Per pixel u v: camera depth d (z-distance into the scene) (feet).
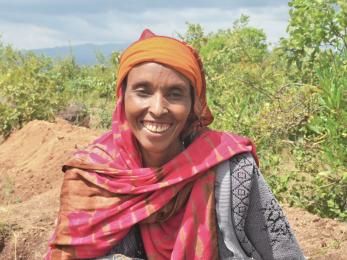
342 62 21.58
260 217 7.97
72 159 8.14
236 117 22.63
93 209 7.91
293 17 23.20
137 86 7.73
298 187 21.58
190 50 7.83
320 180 19.30
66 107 40.24
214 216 7.76
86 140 30.60
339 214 18.72
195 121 8.10
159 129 7.72
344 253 15.76
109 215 7.84
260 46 44.96
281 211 8.06
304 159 20.04
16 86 38.50
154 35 7.84
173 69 7.64
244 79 28.43
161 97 7.67
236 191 7.77
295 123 21.16
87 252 7.90
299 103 21.27
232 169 7.81
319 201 19.45
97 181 7.92
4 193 27.14
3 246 18.42
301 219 18.07
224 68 38.60
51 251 8.08
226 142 7.89
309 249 16.26
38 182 27.48
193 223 7.68
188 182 7.77
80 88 50.24
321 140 19.88
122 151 8.00
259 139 21.39
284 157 22.43
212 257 7.72
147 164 8.05
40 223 19.13
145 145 7.80
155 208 7.72
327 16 22.50
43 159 29.01
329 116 19.83
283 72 27.61
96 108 44.14
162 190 7.74
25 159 30.63
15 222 18.97
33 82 39.34
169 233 7.84
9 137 35.29
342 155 18.65
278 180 19.97
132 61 7.72
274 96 22.67
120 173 7.86
